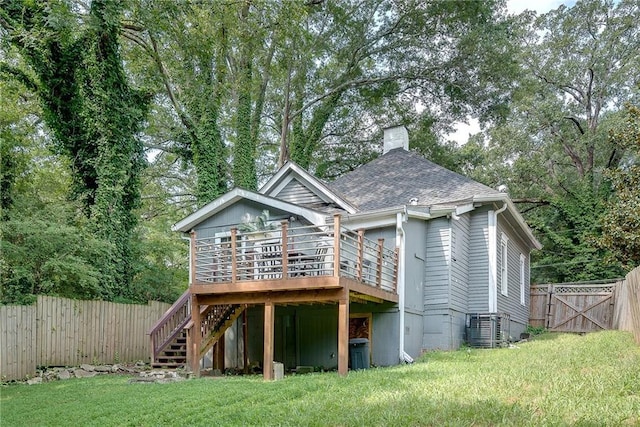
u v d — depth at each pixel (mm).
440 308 13516
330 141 29453
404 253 12812
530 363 8195
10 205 13984
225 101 23250
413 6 23922
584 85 29844
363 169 17766
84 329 12977
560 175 29844
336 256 9844
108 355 13648
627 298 12719
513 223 17516
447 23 23844
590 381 6043
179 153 21812
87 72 15695
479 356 10469
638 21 27875
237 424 5758
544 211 29297
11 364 10820
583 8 28844
